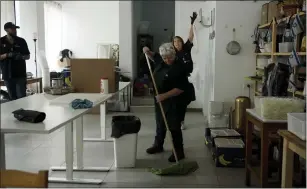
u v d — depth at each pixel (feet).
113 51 26.43
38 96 12.08
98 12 29.07
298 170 9.85
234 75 17.57
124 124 11.83
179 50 14.34
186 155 13.66
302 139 6.77
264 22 16.10
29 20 23.63
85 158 13.07
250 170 10.24
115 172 11.70
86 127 18.11
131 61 23.58
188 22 21.85
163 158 13.21
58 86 12.99
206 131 15.10
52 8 27.04
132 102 23.90
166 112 12.59
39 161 12.53
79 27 29.35
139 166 12.33
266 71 13.26
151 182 10.87
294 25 11.65
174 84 12.35
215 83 17.69
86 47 29.53
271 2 15.07
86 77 12.88
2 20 21.15
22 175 4.97
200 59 21.98
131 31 23.49
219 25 17.38
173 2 27.43
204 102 21.58
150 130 17.72
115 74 13.00
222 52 17.52
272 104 8.80
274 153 10.94
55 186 10.41
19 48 18.04
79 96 11.65
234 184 10.72
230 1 17.21
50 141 15.14
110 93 12.53
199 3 21.65
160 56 13.20
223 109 17.37
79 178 11.01
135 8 27.04
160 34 27.73
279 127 8.82
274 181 9.83
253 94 17.39
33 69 23.73
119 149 11.98
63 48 29.32
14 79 18.19
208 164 12.62
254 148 12.41
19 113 7.83
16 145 14.52
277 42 14.24
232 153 12.20
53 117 8.21
